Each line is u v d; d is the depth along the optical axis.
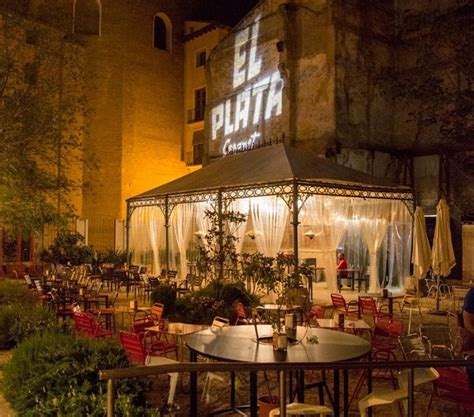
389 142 22.31
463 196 20.16
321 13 21.58
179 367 3.05
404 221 17.06
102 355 5.28
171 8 32.66
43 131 14.54
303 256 20.36
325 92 21.08
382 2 22.56
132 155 30.22
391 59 22.56
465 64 17.50
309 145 21.59
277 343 5.09
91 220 28.75
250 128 24.69
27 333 8.66
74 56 17.89
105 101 29.53
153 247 21.36
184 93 33.16
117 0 30.11
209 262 12.77
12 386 5.29
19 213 13.68
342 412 5.98
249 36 25.28
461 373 5.03
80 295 12.19
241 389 6.90
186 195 17.05
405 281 17.28
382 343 7.36
